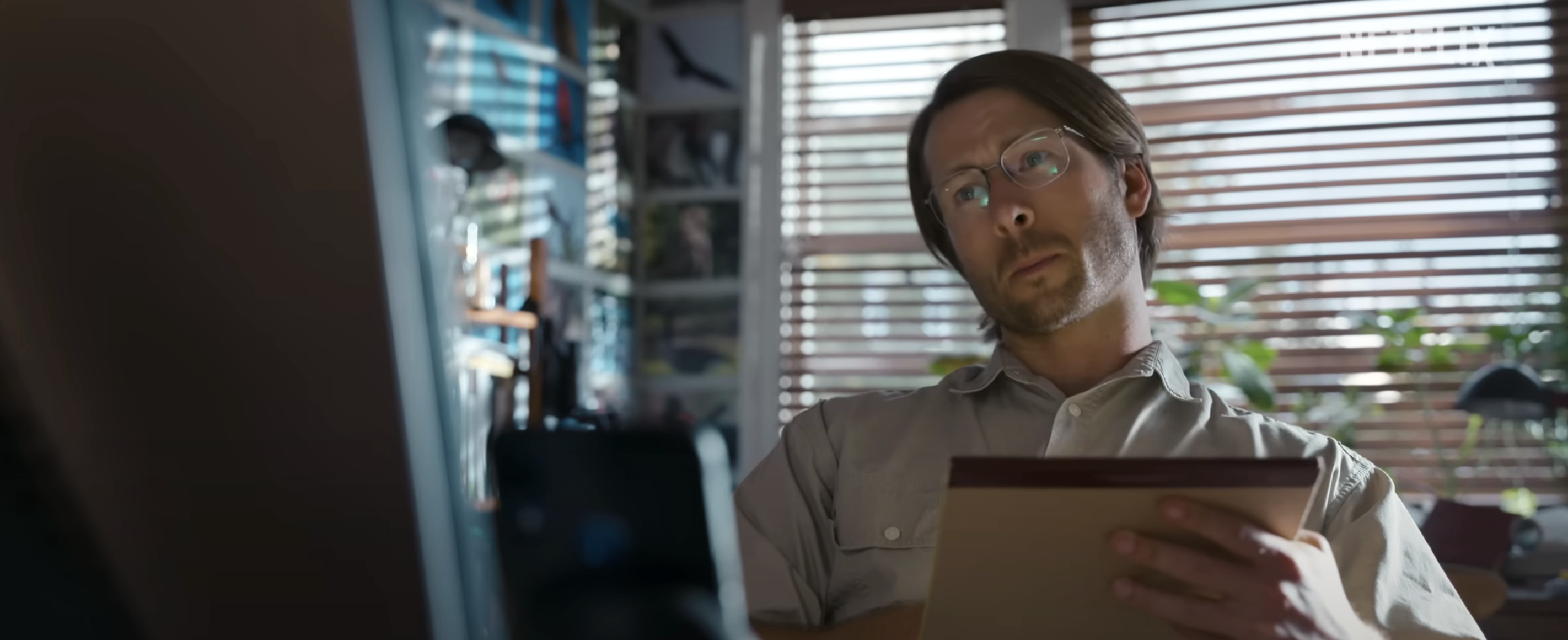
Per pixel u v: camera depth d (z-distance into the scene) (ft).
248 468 0.92
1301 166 9.96
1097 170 3.71
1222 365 9.85
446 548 0.97
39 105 0.86
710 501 1.04
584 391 9.41
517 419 7.17
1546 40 9.66
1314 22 10.05
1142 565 2.28
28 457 0.93
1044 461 2.09
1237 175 10.14
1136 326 3.88
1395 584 3.34
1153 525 2.21
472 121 6.07
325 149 0.85
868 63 10.70
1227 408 3.85
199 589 0.97
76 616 0.96
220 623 0.98
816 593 3.87
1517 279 9.54
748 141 10.71
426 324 0.93
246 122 0.85
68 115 0.87
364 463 0.92
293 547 0.93
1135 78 10.36
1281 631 2.28
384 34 0.89
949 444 3.85
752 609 3.67
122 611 0.96
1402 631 3.24
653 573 1.04
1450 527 7.57
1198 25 10.23
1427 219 9.75
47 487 0.93
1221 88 10.18
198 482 0.94
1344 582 3.35
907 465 3.84
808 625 3.72
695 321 10.67
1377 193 9.86
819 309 10.69
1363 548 3.39
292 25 0.85
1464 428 9.49
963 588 2.31
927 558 3.69
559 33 9.69
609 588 1.04
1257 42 10.09
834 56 10.80
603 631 1.04
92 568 0.95
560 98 9.64
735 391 10.49
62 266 0.89
